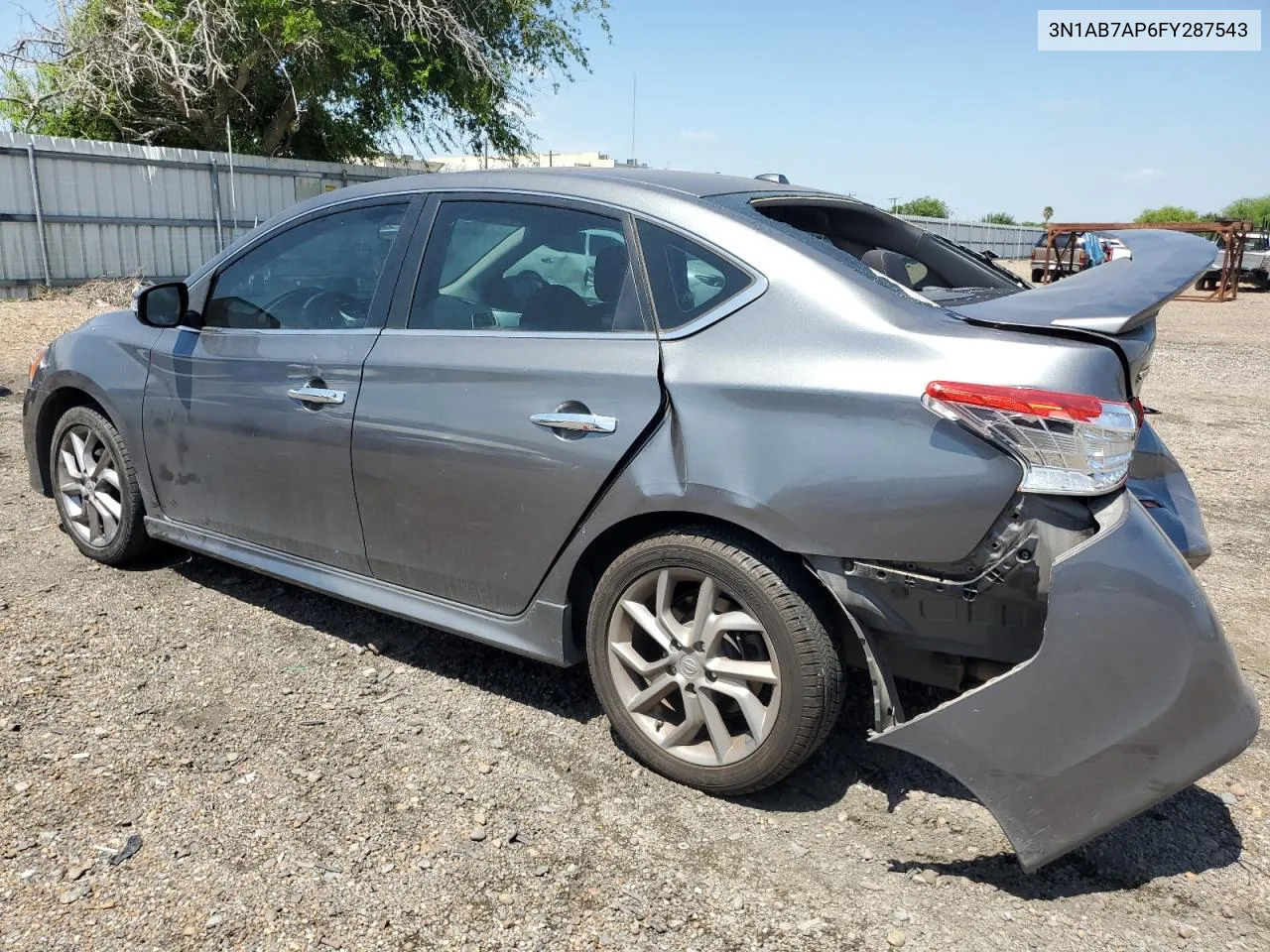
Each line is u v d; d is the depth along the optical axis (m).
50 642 3.72
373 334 3.44
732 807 2.87
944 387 2.42
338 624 4.01
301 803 2.81
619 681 3.03
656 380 2.81
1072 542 2.37
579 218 3.13
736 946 2.32
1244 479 6.79
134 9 18.58
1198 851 2.73
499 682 3.58
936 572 2.49
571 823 2.77
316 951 2.26
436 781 2.95
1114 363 2.44
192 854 2.57
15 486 5.71
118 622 3.93
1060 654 2.34
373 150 23.97
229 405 3.78
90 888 2.44
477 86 20.98
